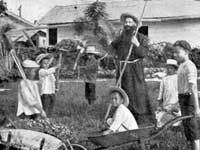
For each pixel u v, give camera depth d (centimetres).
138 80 866
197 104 645
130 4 3262
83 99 1274
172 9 3089
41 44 2797
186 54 665
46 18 3234
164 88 901
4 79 1182
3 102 1212
